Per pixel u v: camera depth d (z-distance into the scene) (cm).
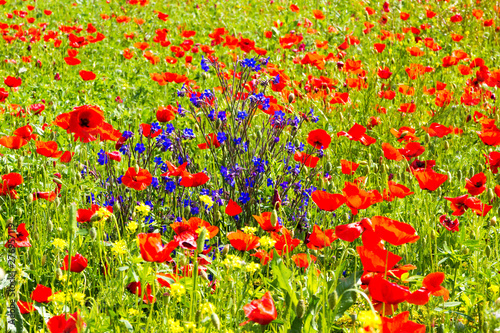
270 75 549
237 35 963
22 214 359
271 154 406
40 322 260
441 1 1066
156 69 771
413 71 618
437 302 265
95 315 235
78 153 444
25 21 1033
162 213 371
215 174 386
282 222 331
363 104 584
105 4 1229
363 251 210
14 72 686
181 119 544
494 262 303
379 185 393
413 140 451
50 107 576
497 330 220
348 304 223
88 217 287
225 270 267
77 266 252
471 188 314
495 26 923
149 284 244
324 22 1013
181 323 245
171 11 1216
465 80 691
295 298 225
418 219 333
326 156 420
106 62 795
